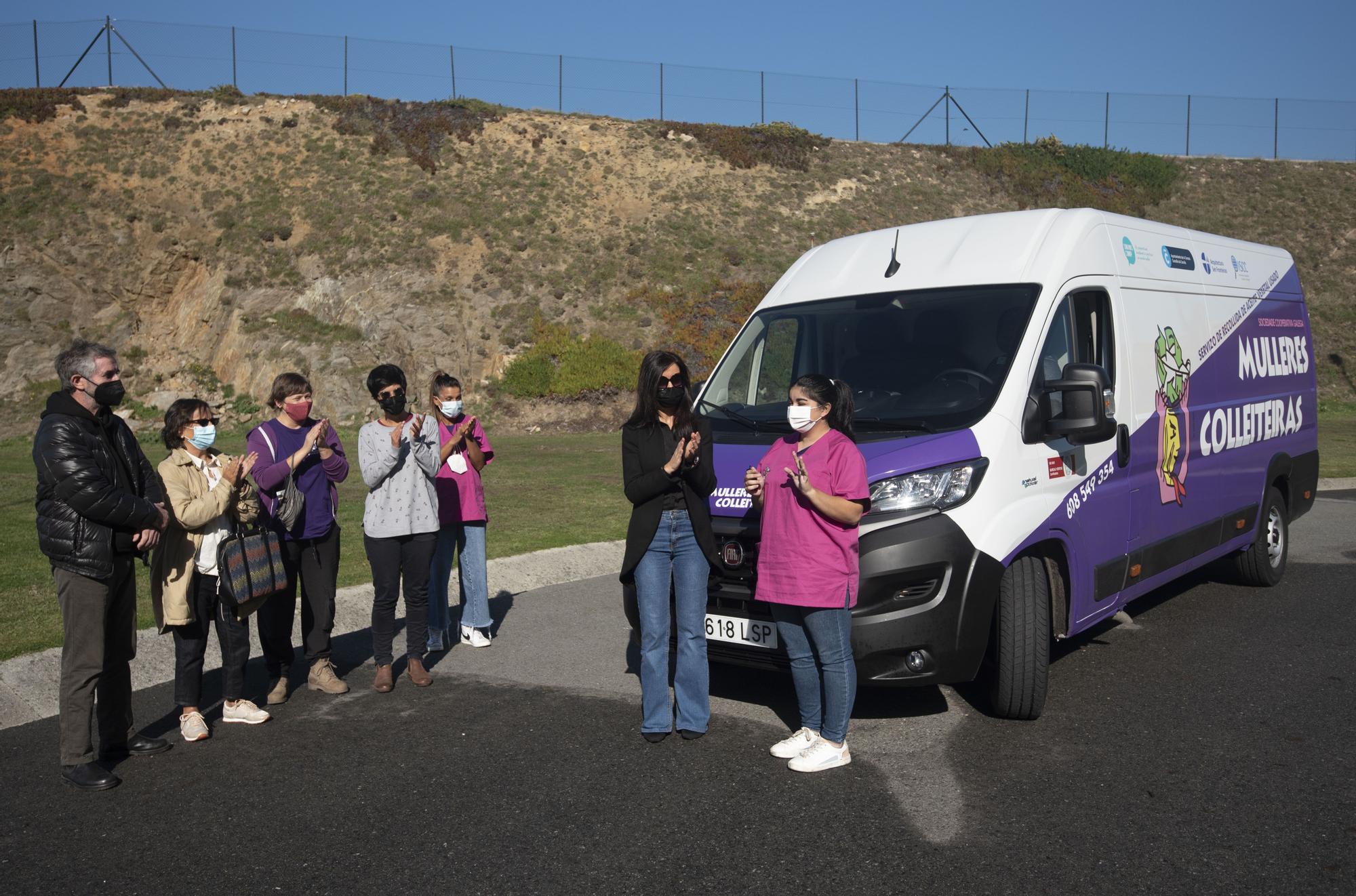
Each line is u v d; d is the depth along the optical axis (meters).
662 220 34.97
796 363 6.40
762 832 4.13
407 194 33.16
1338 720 5.34
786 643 4.88
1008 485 5.31
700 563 5.22
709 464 5.20
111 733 5.14
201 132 33.81
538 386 27.84
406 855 3.98
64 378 4.85
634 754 5.05
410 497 6.15
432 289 29.97
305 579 6.22
